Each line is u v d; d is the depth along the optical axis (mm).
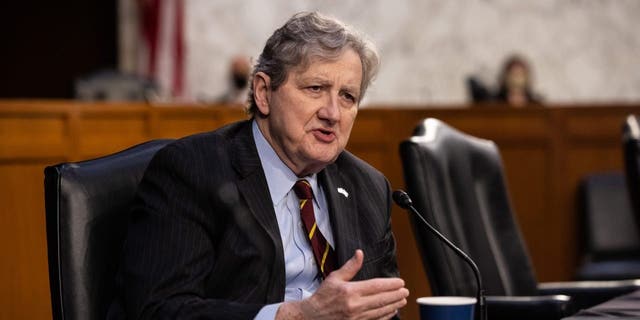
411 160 4754
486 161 5316
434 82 15656
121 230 3834
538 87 15867
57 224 3709
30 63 16000
